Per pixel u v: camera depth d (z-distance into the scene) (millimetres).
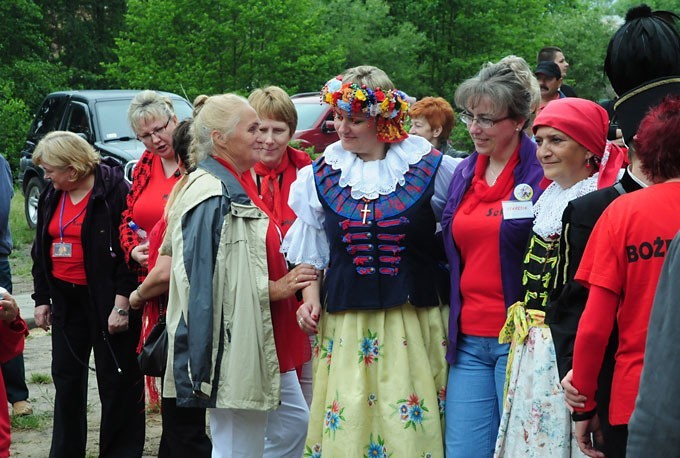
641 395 2518
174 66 25516
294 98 18469
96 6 36781
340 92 4164
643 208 3084
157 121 5391
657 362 2490
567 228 3484
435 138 6516
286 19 25562
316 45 26047
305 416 4871
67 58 36062
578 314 3463
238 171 4438
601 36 32938
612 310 3170
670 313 2490
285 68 25672
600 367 3258
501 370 4051
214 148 4379
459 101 4113
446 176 4285
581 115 3771
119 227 5473
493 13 30781
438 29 31125
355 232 4160
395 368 4148
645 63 3570
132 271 5445
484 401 4109
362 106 4113
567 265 3520
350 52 29734
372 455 4172
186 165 4816
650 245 3061
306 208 4309
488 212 4066
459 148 21000
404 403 4113
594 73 32719
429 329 4262
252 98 5383
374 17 30703
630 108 3414
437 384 4254
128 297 5465
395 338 4172
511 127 4051
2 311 4781
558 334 3492
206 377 4113
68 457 5719
